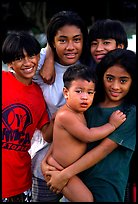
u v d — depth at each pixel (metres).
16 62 2.09
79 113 1.94
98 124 1.97
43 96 2.22
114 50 1.96
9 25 6.40
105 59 1.94
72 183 1.93
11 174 2.12
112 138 1.89
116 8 6.41
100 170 1.95
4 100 2.10
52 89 2.20
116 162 1.95
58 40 2.14
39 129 2.23
